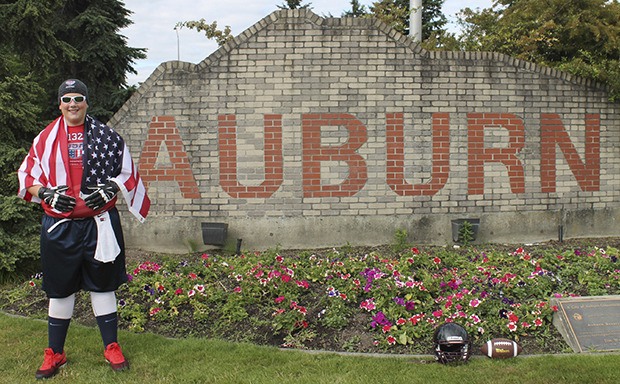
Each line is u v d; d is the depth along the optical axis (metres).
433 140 8.08
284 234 7.99
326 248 7.98
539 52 10.34
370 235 8.03
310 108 7.96
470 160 8.15
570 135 8.36
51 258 4.35
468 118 8.12
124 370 4.44
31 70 9.66
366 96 7.99
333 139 7.98
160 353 4.79
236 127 7.96
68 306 4.50
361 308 5.51
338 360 4.59
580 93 8.35
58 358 4.48
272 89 7.93
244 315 5.47
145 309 5.77
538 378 4.21
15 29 8.48
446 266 6.79
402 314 5.33
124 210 8.03
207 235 7.83
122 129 7.95
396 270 6.25
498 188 8.21
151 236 8.02
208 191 7.98
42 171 4.36
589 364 4.44
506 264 6.80
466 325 5.08
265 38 7.93
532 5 10.66
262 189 7.97
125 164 4.52
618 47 9.21
